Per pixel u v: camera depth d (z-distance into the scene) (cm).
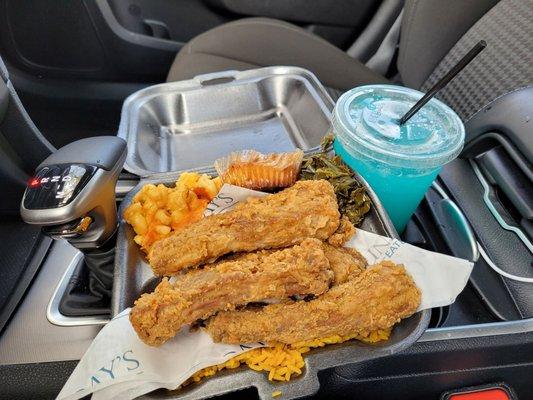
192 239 27
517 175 34
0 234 36
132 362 23
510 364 29
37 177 25
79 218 26
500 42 44
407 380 29
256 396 28
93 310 30
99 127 69
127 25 68
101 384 23
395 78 69
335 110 32
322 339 24
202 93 48
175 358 24
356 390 29
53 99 69
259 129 47
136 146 40
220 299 24
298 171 33
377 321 24
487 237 34
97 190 25
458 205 36
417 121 30
